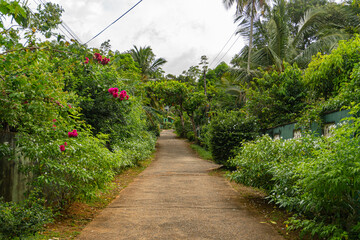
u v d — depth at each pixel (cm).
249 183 647
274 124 1205
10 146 428
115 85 854
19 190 452
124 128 1188
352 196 359
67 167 467
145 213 553
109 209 585
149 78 3281
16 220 374
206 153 2069
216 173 1160
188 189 804
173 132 4972
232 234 439
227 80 2267
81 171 482
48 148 434
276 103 1178
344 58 802
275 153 600
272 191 547
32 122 455
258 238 423
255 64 1836
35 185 458
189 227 469
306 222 401
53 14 509
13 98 388
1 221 357
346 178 326
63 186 497
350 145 363
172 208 591
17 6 302
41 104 422
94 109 936
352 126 418
